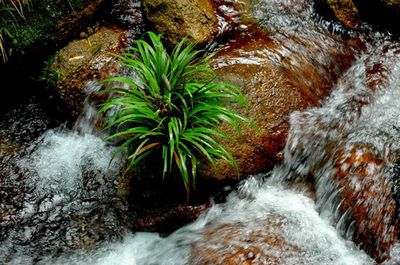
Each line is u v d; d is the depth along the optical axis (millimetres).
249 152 3963
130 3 5117
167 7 4547
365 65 4996
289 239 3611
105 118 4465
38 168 4461
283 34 4965
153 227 4000
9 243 3924
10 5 4371
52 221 4086
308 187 4078
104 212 4129
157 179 3990
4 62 4676
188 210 3928
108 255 3896
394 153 3932
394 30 5328
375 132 4160
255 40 4820
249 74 4344
